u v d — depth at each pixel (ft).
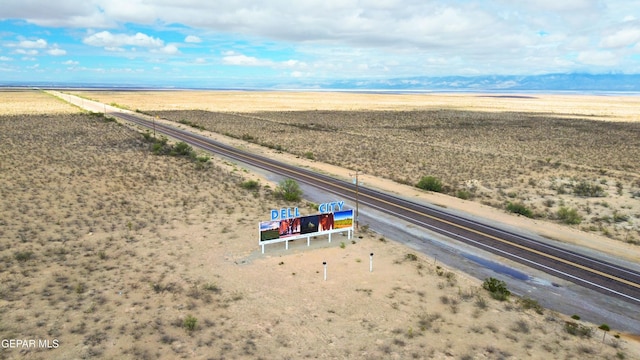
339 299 75.66
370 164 226.58
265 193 153.38
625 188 178.70
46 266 84.23
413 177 197.88
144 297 73.20
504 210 143.74
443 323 68.44
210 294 75.66
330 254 98.22
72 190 142.72
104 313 67.15
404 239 111.75
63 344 58.13
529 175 203.31
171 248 97.25
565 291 83.82
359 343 61.87
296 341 61.77
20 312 66.03
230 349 58.85
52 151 215.10
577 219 132.87
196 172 183.11
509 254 102.73
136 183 157.79
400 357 58.59
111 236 103.09
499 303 76.48
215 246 99.66
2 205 121.29
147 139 273.54
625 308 77.30
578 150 279.28
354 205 144.25
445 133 362.74
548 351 61.52
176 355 56.90
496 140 323.57
